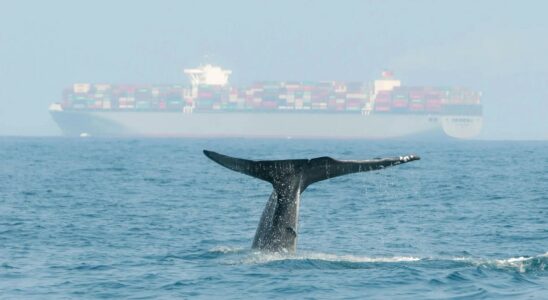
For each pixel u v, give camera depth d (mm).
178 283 89188
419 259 101062
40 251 113312
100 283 90438
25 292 86562
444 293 84188
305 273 91312
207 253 108312
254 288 85750
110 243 121438
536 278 90125
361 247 119062
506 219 157125
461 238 129500
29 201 191125
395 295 83375
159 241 123812
